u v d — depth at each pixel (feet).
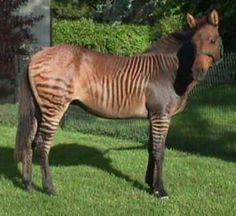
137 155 32.94
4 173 28.17
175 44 24.50
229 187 26.43
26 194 24.77
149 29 72.54
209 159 32.53
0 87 51.47
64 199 24.20
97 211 22.81
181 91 24.36
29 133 24.56
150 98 24.17
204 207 23.47
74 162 30.99
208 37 23.53
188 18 24.44
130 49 72.69
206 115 44.47
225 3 30.71
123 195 24.93
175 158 32.37
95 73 24.21
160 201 24.13
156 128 24.25
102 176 27.96
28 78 24.16
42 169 24.77
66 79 23.85
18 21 46.37
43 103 24.00
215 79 52.80
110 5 96.27
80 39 74.33
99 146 35.42
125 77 24.27
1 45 45.60
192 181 27.40
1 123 43.45
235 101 48.49
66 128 41.42
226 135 38.86
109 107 24.40
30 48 50.29
